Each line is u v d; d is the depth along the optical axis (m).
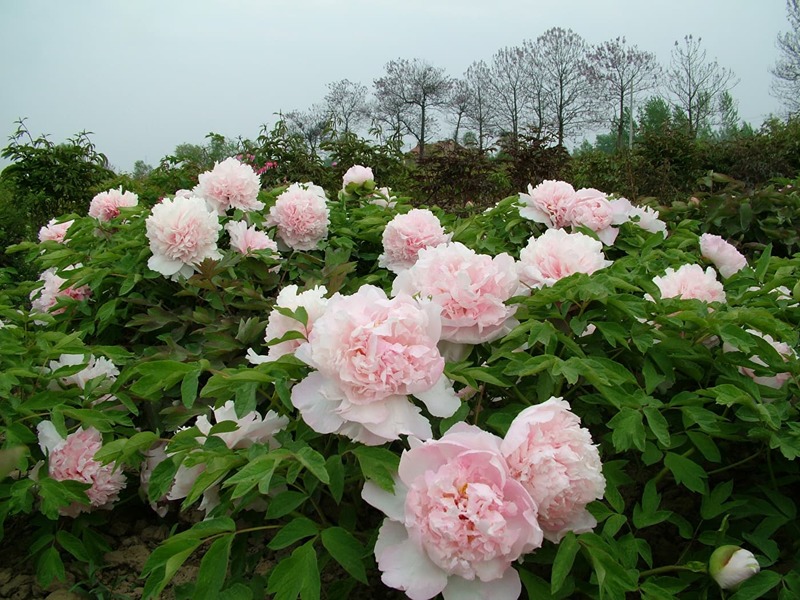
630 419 1.45
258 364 1.62
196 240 2.65
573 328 1.69
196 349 2.55
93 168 9.07
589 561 1.33
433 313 1.37
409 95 36.97
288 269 3.15
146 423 2.38
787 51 25.08
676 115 27.22
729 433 1.58
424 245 2.90
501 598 1.17
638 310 1.65
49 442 2.00
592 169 13.62
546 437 1.25
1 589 1.95
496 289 1.64
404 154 8.63
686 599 1.45
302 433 1.50
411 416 1.33
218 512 1.52
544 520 1.27
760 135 13.61
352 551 1.31
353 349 1.29
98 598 1.84
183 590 1.43
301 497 1.40
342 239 3.27
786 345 1.74
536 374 1.67
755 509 1.55
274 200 3.49
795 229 3.83
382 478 1.24
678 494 1.86
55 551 1.89
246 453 1.39
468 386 1.59
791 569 1.52
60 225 4.18
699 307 1.70
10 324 2.72
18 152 8.61
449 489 1.15
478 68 35.06
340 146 8.26
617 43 29.56
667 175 10.86
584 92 32.88
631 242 3.05
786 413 1.56
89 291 3.05
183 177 5.60
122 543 2.17
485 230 3.21
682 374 1.85
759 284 2.18
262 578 1.51
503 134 10.42
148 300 2.78
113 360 2.24
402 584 1.15
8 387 1.91
